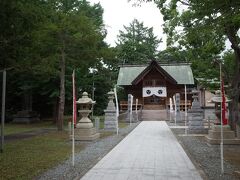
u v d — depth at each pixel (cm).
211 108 3966
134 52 6431
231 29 1461
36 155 1333
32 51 1644
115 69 5572
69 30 2331
